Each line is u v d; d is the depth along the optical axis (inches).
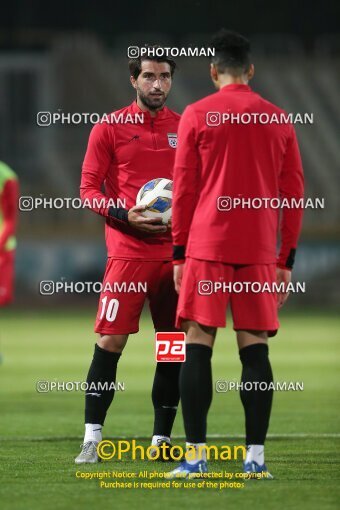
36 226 3843.5
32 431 981.2
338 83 4559.5
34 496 634.2
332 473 707.4
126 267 770.8
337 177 4365.2
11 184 1429.6
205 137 656.4
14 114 4404.5
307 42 4712.1
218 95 665.6
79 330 2487.7
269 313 664.4
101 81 4493.1
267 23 4694.9
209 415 1112.2
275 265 674.2
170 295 774.5
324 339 2240.4
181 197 662.5
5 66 4446.4
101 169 778.8
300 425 1018.1
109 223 781.9
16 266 3732.8
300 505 602.9
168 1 4702.3
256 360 663.1
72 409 1173.7
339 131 4466.0
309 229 3826.3
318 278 3794.3
